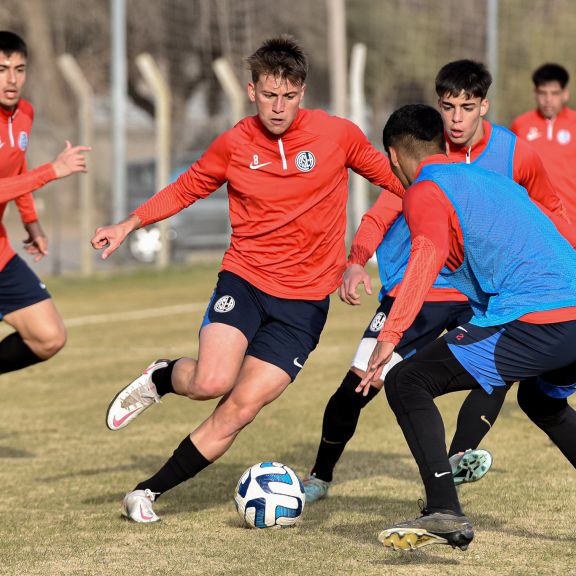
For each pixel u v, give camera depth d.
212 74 113.75
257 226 17.70
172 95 117.88
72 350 39.78
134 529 17.30
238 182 17.61
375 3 117.31
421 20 115.50
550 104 30.25
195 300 54.97
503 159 18.88
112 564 15.27
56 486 20.64
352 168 18.33
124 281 63.94
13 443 24.91
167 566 15.09
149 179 75.94
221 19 103.31
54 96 113.44
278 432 25.34
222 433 17.47
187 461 17.58
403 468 21.53
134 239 74.50
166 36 111.44
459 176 14.81
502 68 104.00
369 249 18.92
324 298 17.97
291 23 112.62
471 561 15.00
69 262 75.00
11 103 22.41
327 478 19.20
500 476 20.36
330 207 17.75
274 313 17.64
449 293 19.31
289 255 17.67
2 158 23.05
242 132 17.61
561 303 14.52
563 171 30.48
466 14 108.19
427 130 15.41
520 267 14.64
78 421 27.47
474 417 18.73
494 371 14.55
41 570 15.06
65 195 98.56
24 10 111.56
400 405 14.53
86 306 53.56
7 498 19.72
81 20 112.75
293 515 17.17
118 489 20.28
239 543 16.28
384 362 13.98
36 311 23.02
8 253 22.84
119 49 65.56
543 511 17.78
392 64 118.19
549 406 15.77
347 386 18.73
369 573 14.49
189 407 29.25
